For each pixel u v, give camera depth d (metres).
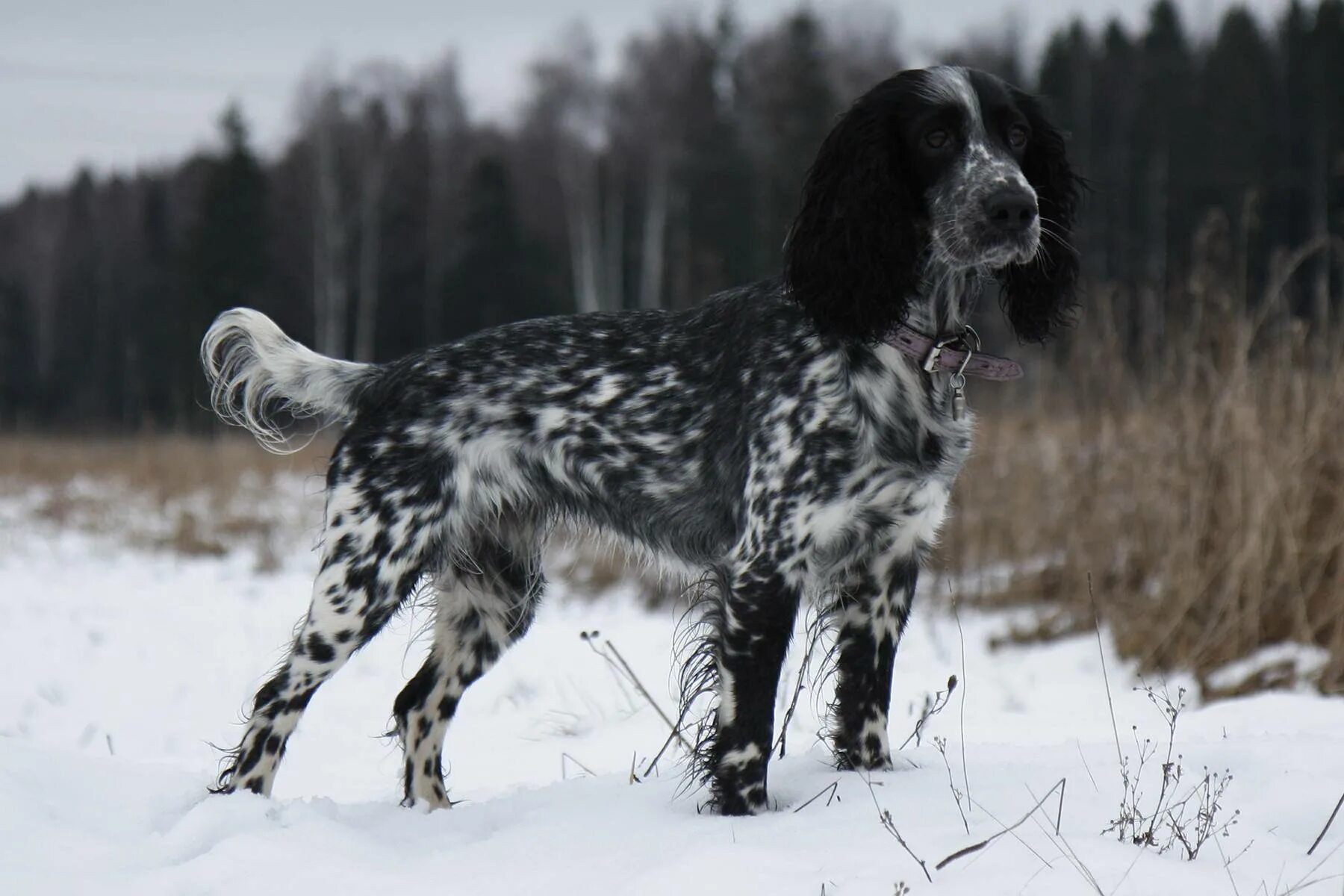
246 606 10.85
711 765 4.65
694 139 36.03
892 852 4.04
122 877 4.19
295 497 16.47
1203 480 8.03
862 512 4.85
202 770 5.89
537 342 5.37
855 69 41.09
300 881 4.08
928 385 4.89
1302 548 7.62
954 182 4.86
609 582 10.80
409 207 39.06
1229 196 31.88
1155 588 8.29
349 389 5.49
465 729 7.07
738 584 4.78
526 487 5.36
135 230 48.34
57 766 4.98
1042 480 9.78
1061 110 35.66
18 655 9.06
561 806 4.82
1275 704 6.42
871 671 5.07
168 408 38.19
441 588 5.57
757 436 4.87
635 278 38.03
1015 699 7.19
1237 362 7.96
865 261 4.88
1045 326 5.52
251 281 37.34
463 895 4.00
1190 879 3.75
